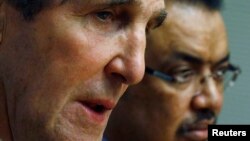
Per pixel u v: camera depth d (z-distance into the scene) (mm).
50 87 1679
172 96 2928
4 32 1721
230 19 4887
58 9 1669
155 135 2928
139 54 1728
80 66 1676
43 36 1677
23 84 1697
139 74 1721
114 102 1731
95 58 1684
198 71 2996
